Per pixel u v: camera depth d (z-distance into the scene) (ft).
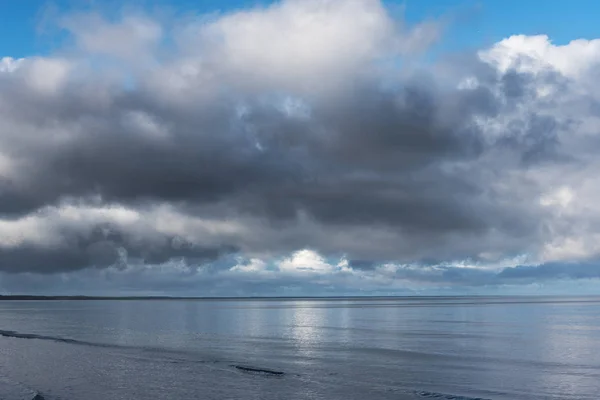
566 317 465.06
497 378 144.97
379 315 536.01
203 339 259.60
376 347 220.02
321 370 158.81
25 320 437.99
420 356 190.08
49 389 130.93
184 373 153.17
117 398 121.19
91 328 335.88
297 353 200.13
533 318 448.65
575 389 130.72
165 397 122.21
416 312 620.49
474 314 547.08
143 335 283.38
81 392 127.44
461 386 134.41
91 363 173.06
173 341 249.34
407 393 126.21
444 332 297.33
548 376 147.74
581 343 232.32
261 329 328.29
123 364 171.22
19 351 206.49
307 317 495.41
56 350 209.97
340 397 122.31
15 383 138.21
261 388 131.95
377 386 134.10
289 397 122.21
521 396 123.24
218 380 142.31
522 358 184.03
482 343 234.38
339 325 368.07
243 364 171.32
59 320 437.58
